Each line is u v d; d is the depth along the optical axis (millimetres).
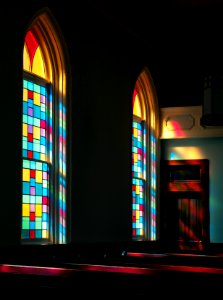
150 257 7992
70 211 9445
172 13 12109
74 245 9406
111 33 11055
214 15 12156
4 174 7820
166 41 12727
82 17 10023
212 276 4840
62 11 9406
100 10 10367
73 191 9578
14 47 8141
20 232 8086
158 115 13141
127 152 11562
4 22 7922
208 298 4359
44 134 9398
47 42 9398
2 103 7844
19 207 8094
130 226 11539
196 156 12938
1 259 7453
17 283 4957
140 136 12875
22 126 8258
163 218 13031
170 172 13164
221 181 12703
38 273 5422
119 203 11141
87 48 10188
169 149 13164
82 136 9938
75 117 9727
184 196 13055
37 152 9164
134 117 12562
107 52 10922
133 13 11273
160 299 4484
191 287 4426
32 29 9211
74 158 9648
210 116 11602
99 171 10453
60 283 4785
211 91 11656
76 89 9773
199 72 12859
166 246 12945
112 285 4648
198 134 12812
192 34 12570
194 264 7836
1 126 7797
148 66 12648
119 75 11344
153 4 11617
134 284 4598
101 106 10609
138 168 12672
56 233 9305
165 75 13234
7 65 7977
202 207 12781
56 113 9516
